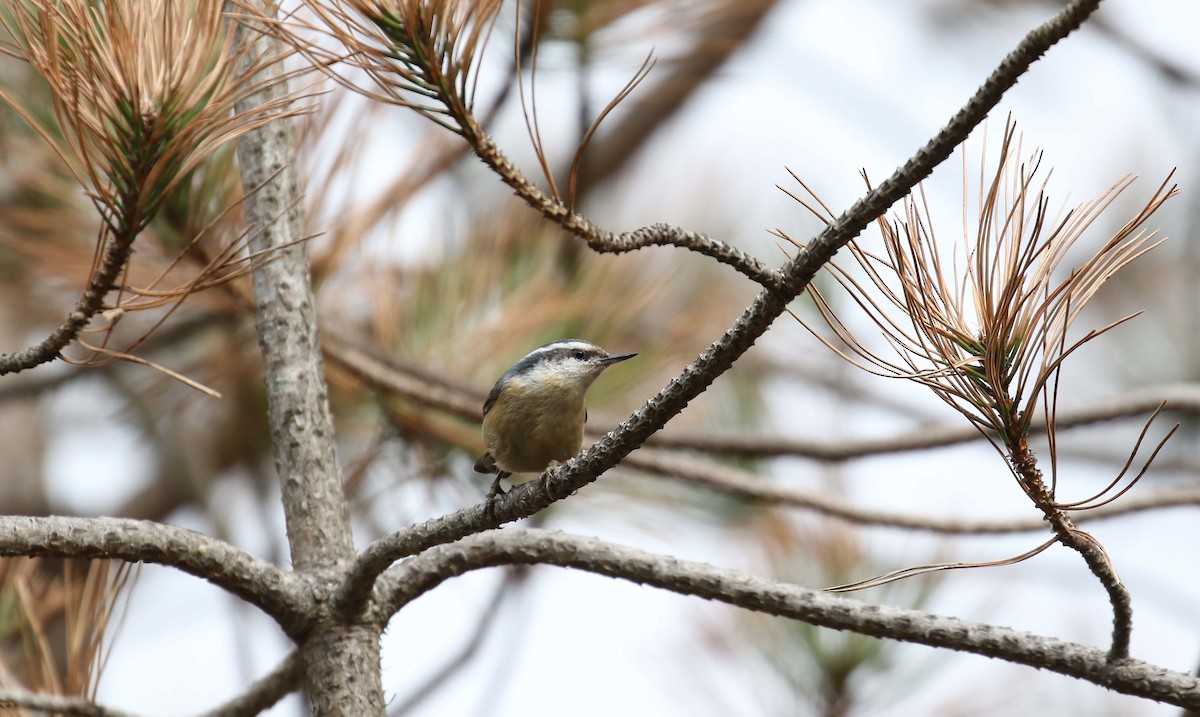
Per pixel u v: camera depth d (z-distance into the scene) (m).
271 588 5.85
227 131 5.65
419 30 5.12
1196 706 5.26
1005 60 4.50
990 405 4.91
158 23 5.15
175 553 5.53
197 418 11.45
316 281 9.24
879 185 4.84
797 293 5.04
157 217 7.92
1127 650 5.39
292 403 6.53
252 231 6.77
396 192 9.22
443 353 9.81
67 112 5.04
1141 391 9.36
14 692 6.42
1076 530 5.04
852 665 10.08
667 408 5.29
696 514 10.83
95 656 6.73
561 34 9.20
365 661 5.96
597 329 10.37
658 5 9.57
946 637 5.68
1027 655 5.56
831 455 9.52
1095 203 4.87
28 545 5.12
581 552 6.06
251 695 6.80
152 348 9.83
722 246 5.07
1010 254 4.82
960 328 4.91
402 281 10.14
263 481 11.76
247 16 5.61
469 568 6.15
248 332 10.02
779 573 10.35
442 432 9.90
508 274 10.36
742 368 12.52
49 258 8.70
